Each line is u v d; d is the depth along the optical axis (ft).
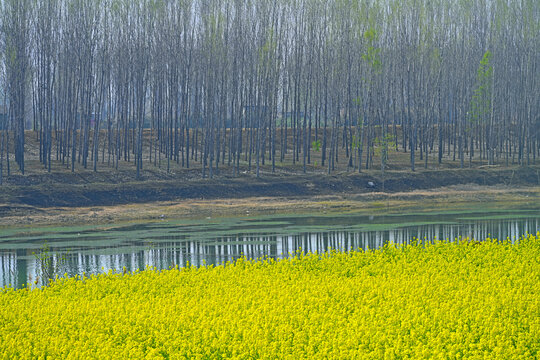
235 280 80.69
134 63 286.05
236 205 238.68
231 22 288.92
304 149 291.17
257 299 69.82
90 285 82.17
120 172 272.10
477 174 295.28
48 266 105.81
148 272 88.12
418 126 351.87
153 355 52.60
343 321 58.70
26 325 63.31
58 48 278.05
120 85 291.79
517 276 78.43
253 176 278.05
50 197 231.71
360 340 53.83
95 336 58.49
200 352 54.08
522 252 95.14
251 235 168.04
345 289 71.36
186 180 266.98
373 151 303.48
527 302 63.67
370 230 172.24
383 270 85.35
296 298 69.26
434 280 75.46
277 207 237.86
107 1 278.05
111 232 180.24
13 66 257.96
